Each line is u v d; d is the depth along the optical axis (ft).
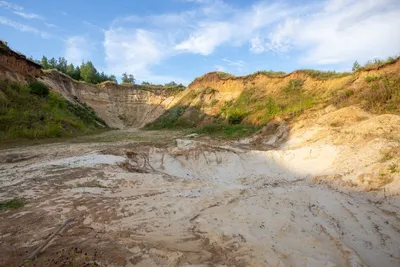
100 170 28.71
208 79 122.52
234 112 84.84
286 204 20.65
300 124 47.37
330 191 23.67
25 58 94.94
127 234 14.73
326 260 12.92
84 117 100.89
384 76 52.11
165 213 18.15
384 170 23.41
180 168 36.04
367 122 34.32
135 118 156.04
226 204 20.35
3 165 31.53
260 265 12.19
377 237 15.75
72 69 196.75
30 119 62.64
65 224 15.64
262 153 37.86
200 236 15.05
